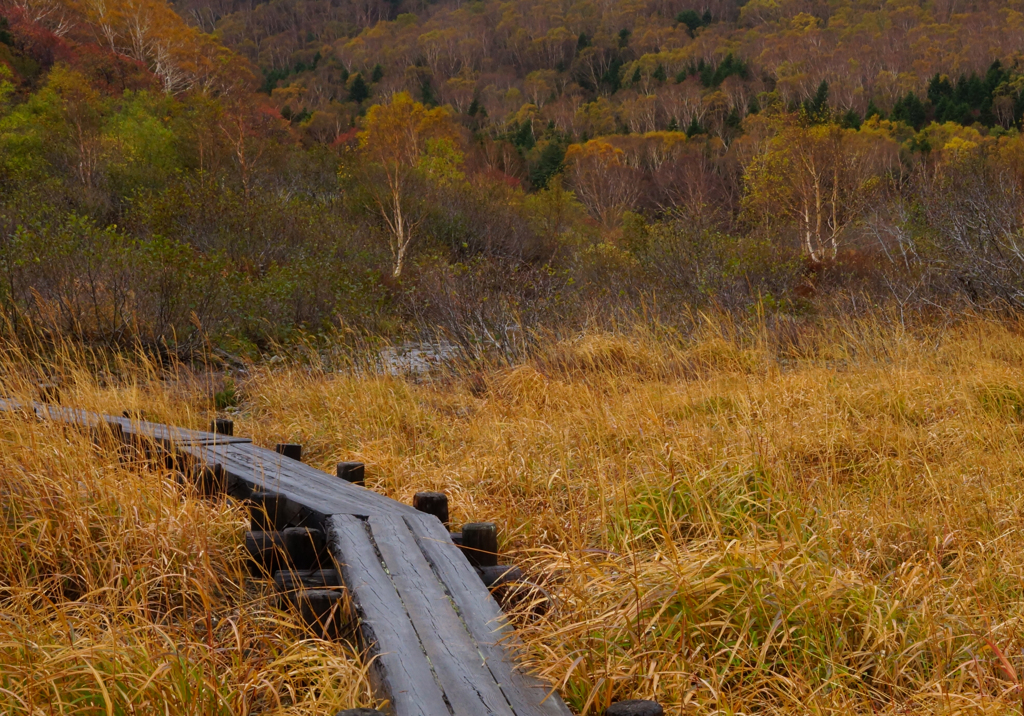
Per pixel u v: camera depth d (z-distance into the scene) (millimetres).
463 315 10461
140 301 10844
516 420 6492
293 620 2959
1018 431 5703
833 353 8852
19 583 3260
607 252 16859
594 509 4406
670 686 2529
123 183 21484
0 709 2318
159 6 73500
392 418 6844
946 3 166500
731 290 12266
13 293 9891
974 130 69188
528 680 2334
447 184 25547
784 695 2572
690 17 172625
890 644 2811
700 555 3201
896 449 5352
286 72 155000
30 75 53188
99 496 3893
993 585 3318
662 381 7711
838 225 22172
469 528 3445
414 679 2236
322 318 12297
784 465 4598
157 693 2305
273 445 6141
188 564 3312
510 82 151750
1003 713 2432
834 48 140250
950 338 9203
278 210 18078
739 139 72625
